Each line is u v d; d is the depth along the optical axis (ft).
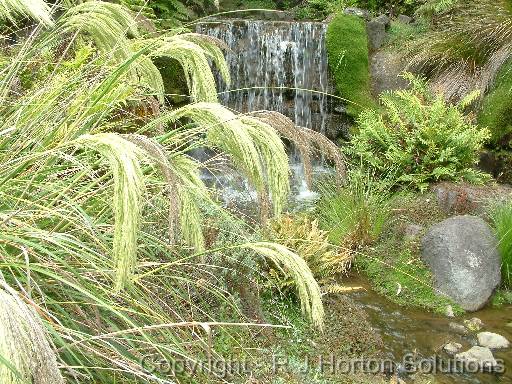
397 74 24.04
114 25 6.89
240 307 9.45
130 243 3.66
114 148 3.74
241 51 25.13
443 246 14.78
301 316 11.10
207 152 18.53
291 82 25.32
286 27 25.45
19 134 6.24
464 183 18.08
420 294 14.07
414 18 27.81
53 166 5.66
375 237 15.83
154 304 6.52
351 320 11.74
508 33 21.88
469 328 12.84
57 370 2.98
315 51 25.22
